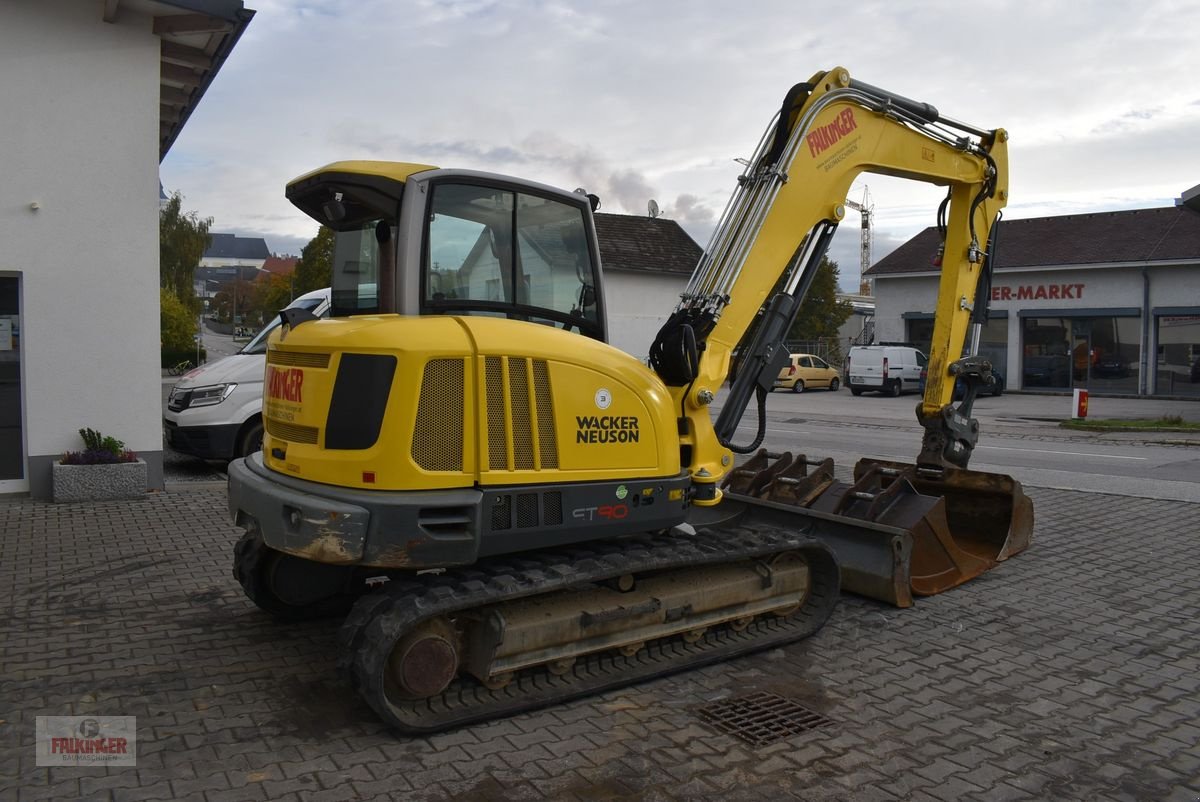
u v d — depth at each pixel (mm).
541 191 4988
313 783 3746
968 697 4727
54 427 9156
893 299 34062
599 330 5266
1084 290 29531
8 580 6516
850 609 6227
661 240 35188
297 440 4594
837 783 3799
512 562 4633
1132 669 5133
